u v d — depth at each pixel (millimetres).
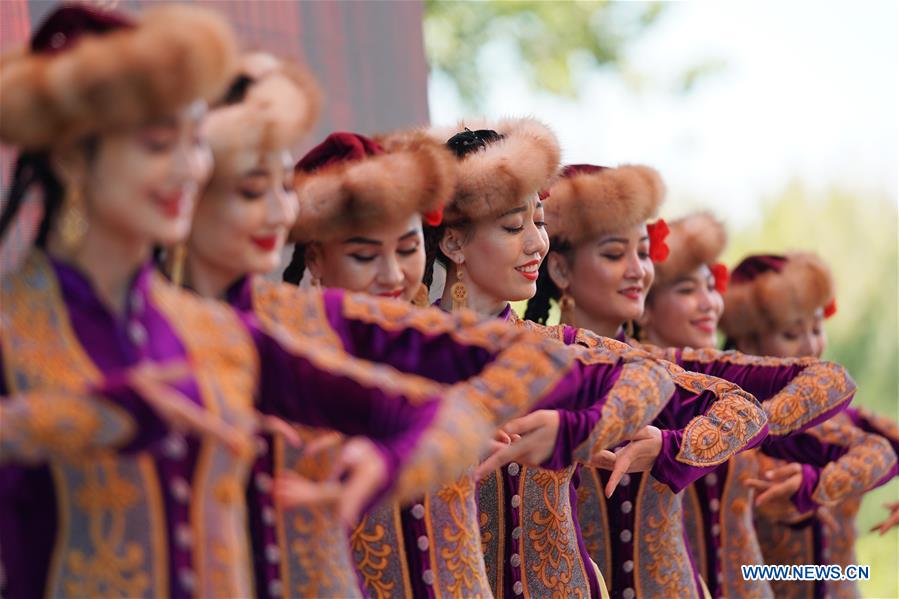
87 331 4539
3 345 4527
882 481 9680
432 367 5320
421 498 6234
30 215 7230
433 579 6219
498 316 7207
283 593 5273
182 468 4590
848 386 8461
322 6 9953
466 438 4715
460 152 7090
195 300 4844
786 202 24844
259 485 5262
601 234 8148
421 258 6375
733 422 7266
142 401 4309
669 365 7664
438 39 21297
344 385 4840
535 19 21719
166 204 4523
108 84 4320
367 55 10273
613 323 8352
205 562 4633
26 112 4375
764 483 8969
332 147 6363
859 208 24500
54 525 4551
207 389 4582
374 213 6125
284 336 4910
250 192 5105
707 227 9188
